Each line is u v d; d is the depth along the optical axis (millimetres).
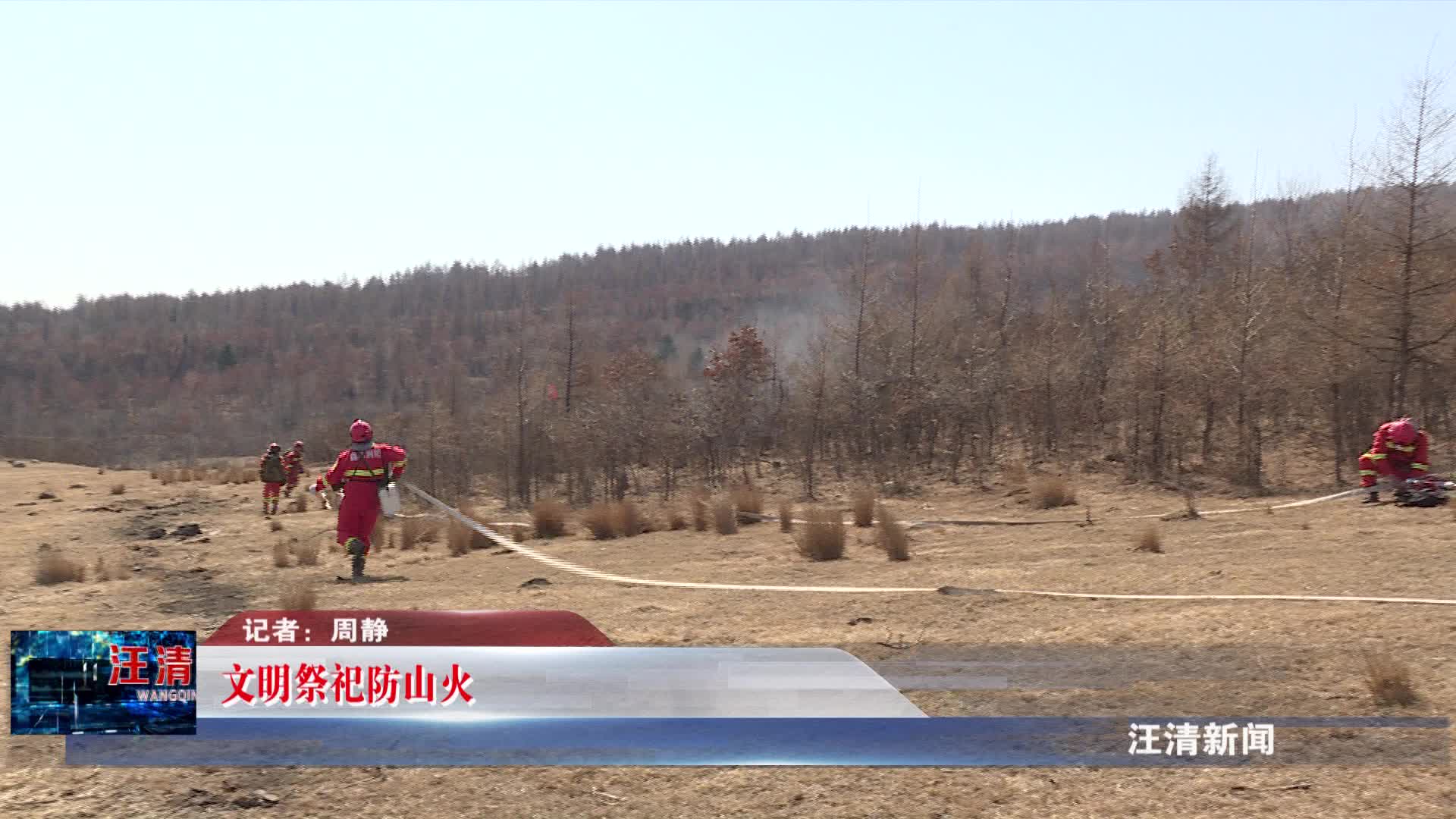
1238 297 28094
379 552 16094
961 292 49656
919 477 29250
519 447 31172
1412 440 17156
